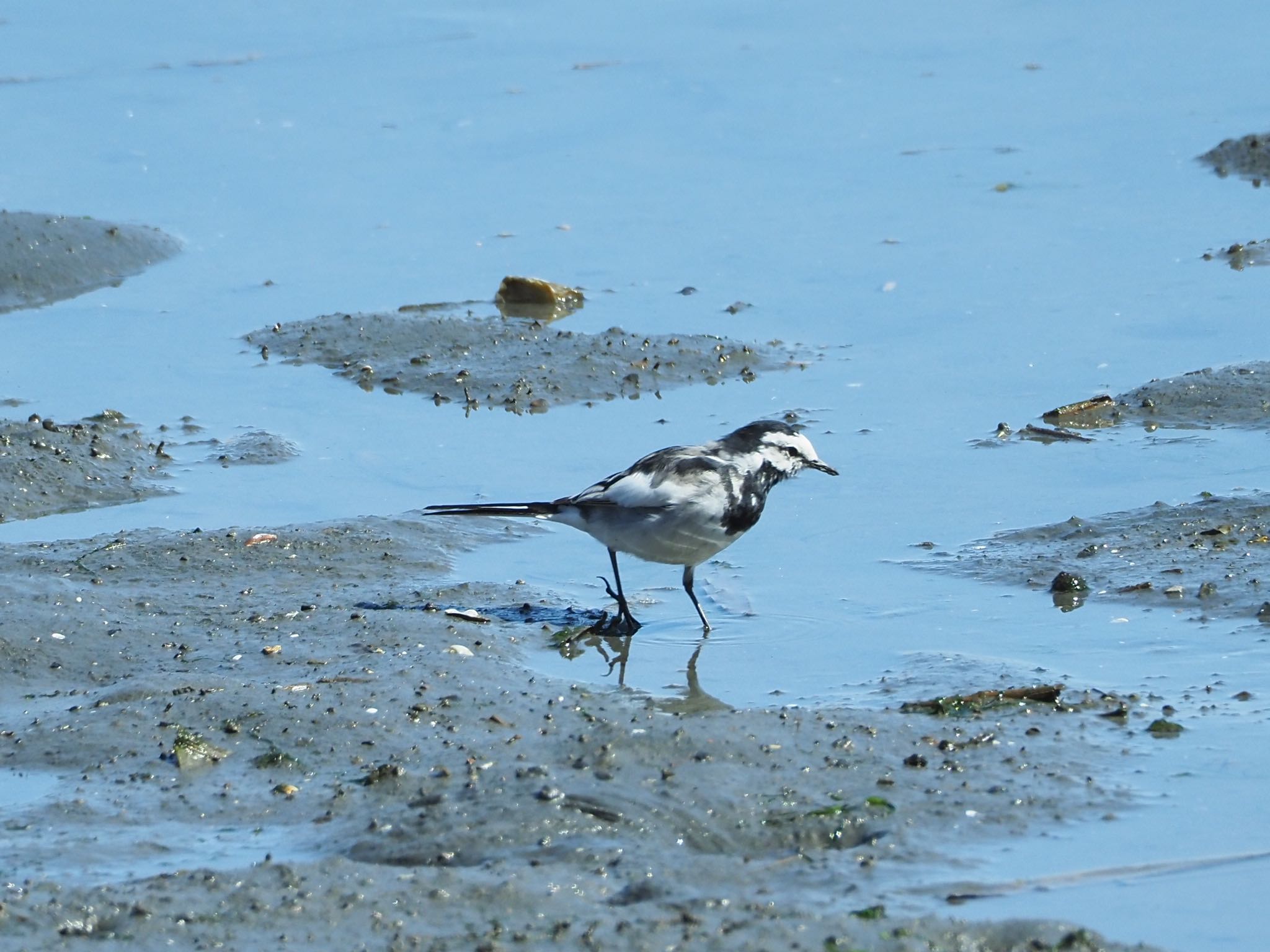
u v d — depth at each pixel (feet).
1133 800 32.12
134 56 104.32
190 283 73.92
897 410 58.75
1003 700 36.96
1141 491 50.52
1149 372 60.13
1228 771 33.30
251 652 41.06
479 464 55.36
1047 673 38.73
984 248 73.92
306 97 97.09
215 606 44.60
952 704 36.63
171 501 53.01
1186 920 27.58
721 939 26.30
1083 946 26.27
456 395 61.67
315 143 90.68
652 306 69.05
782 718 35.42
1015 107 92.53
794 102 94.53
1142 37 103.76
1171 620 41.81
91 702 37.93
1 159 87.40
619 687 39.19
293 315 69.56
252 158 88.53
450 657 40.04
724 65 100.58
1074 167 83.56
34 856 30.58
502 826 30.73
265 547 48.88
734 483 43.80
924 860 29.76
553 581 47.29
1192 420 56.08
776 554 48.19
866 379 61.67
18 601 43.60
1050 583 44.55
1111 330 64.28
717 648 41.68
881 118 91.91
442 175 85.97
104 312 71.15
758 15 110.42
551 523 51.88
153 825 32.04
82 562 47.73
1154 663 39.27
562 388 61.67
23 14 112.68
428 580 47.01
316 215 81.51
